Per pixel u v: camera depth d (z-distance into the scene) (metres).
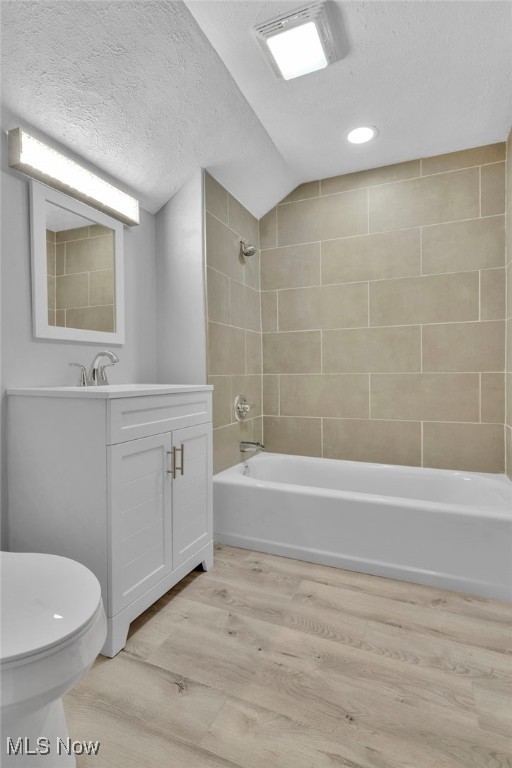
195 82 1.66
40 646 0.71
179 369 2.22
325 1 1.35
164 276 2.25
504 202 2.21
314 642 1.36
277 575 1.81
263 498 2.04
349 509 1.86
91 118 1.57
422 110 1.95
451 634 1.40
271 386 2.80
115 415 1.27
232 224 2.45
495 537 1.62
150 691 1.14
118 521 1.29
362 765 0.93
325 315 2.64
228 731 1.02
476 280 2.28
